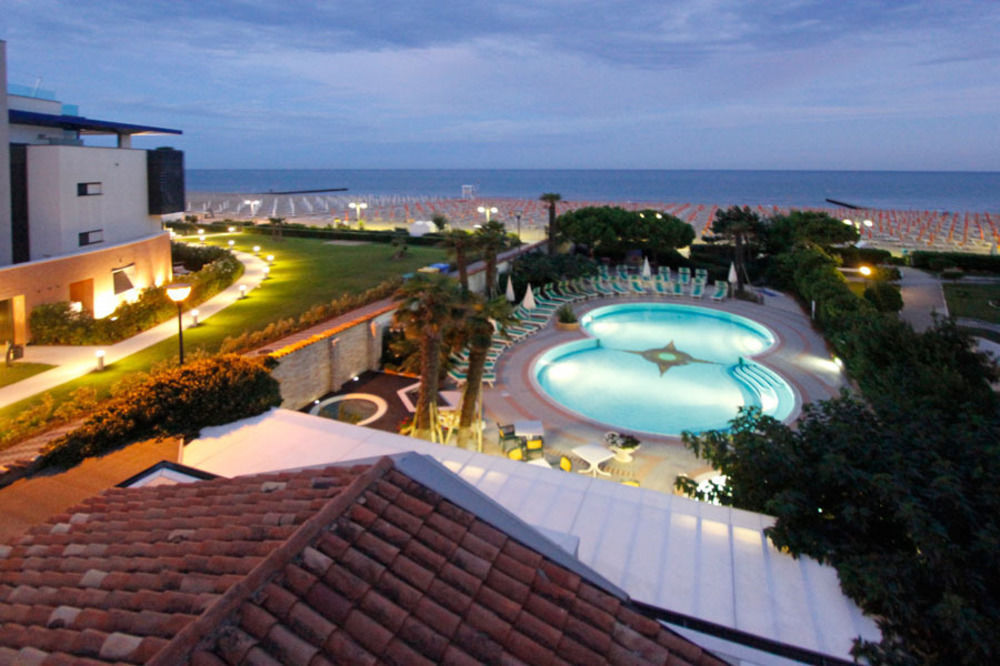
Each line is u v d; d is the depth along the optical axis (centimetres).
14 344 2072
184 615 408
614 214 4947
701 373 2827
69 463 1273
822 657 798
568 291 4194
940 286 4291
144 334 2261
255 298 2930
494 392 2423
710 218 10012
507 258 4134
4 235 2197
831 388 2464
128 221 2806
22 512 1105
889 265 4953
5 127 2173
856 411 1223
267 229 5653
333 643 381
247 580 404
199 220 6844
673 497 1170
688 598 903
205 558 477
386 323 2625
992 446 995
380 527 485
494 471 1260
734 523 1091
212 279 2975
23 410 1526
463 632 417
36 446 1291
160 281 3005
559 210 10744
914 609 798
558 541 755
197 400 1466
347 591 422
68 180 2378
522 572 485
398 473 553
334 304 2509
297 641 376
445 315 1703
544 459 1889
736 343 3275
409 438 1437
